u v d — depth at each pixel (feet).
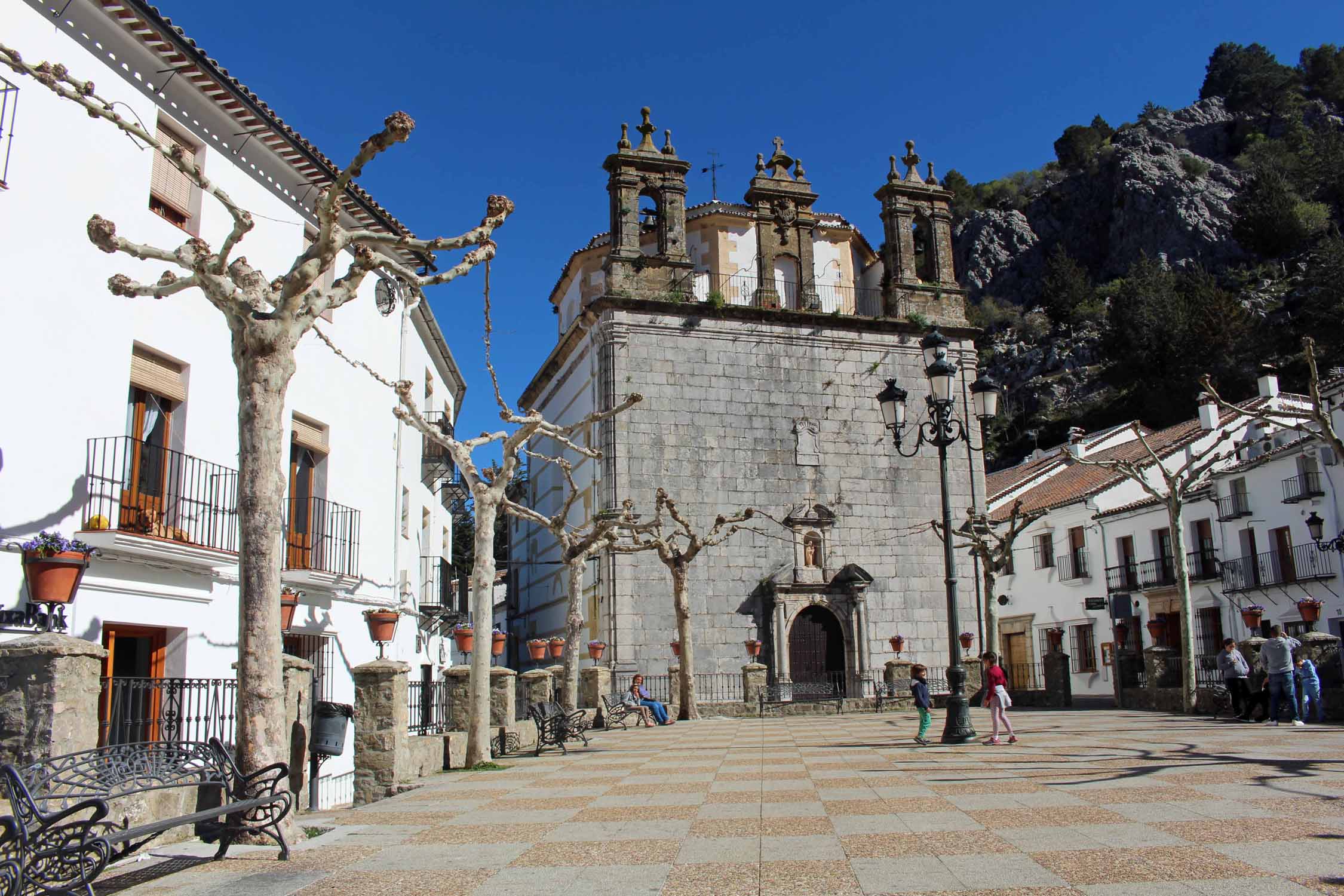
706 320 108.37
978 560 111.75
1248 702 63.93
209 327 50.21
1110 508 132.16
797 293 115.55
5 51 27.86
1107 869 20.61
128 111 45.68
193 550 44.88
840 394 111.14
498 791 37.32
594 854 24.11
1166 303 262.67
